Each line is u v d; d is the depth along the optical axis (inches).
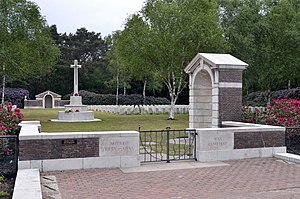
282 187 303.6
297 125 539.2
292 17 1253.1
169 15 1083.3
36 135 355.9
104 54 2876.5
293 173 357.7
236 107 570.6
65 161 365.1
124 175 346.3
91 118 1069.1
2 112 515.8
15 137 366.3
